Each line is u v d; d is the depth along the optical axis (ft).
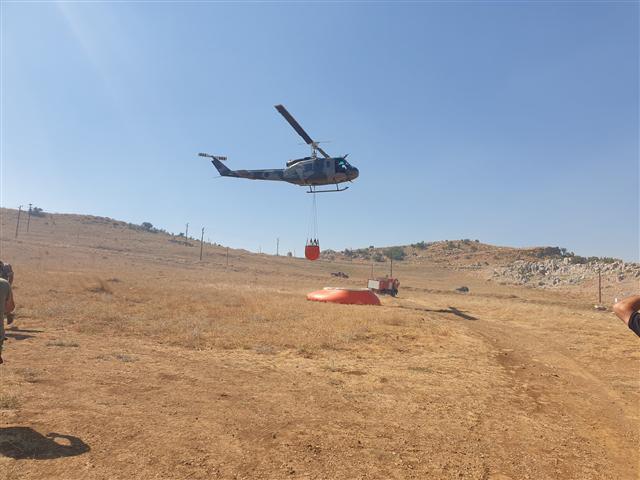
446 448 17.02
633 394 28.14
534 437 19.02
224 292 96.37
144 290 85.35
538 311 91.86
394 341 45.29
